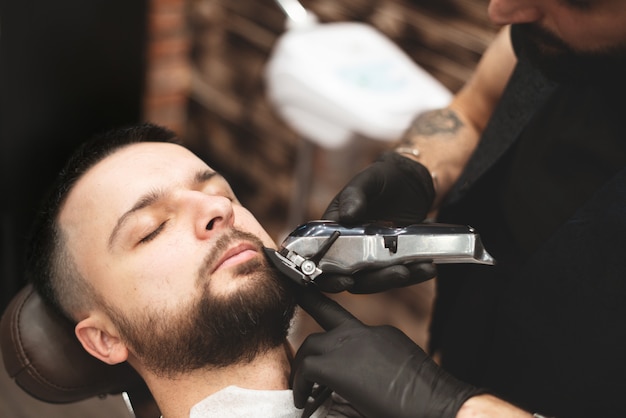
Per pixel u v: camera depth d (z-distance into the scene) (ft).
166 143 4.57
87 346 4.25
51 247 4.31
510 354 4.21
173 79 10.57
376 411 3.46
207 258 3.97
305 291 3.90
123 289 4.05
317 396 3.92
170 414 4.18
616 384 3.79
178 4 10.00
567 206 4.10
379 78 7.42
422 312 8.46
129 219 4.09
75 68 6.68
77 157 4.46
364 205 3.96
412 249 3.75
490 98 4.87
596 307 3.78
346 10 8.91
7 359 4.48
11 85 6.33
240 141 10.32
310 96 7.32
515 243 4.39
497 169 4.52
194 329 3.93
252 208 9.91
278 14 9.38
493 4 3.68
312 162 8.00
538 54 3.72
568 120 4.15
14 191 6.46
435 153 4.75
